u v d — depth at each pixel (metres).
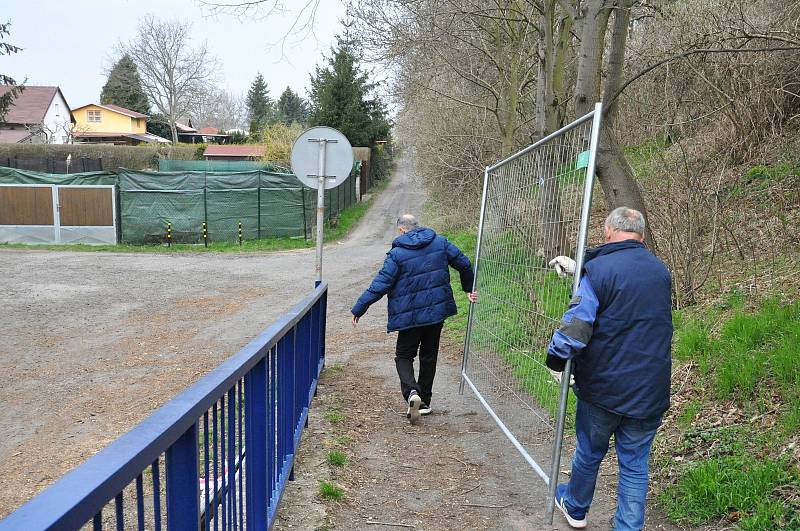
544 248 4.57
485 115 20.95
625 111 12.50
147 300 14.13
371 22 15.05
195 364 8.89
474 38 16.84
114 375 8.34
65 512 1.13
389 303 5.94
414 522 3.92
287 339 4.17
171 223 24.17
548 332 4.38
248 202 24.88
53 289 15.31
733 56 9.15
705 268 7.54
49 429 6.36
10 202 23.70
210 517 2.47
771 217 7.94
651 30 12.41
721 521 3.58
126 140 73.69
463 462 4.92
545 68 12.71
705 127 10.07
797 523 3.29
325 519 3.81
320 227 8.08
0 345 10.09
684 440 4.45
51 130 58.34
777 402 4.36
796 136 9.02
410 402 5.73
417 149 27.12
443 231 23.06
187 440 1.95
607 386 3.34
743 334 5.28
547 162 4.61
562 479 4.40
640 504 3.38
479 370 6.20
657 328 3.32
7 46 22.94
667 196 7.49
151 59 60.41
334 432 5.41
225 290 15.50
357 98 51.31
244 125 97.50
